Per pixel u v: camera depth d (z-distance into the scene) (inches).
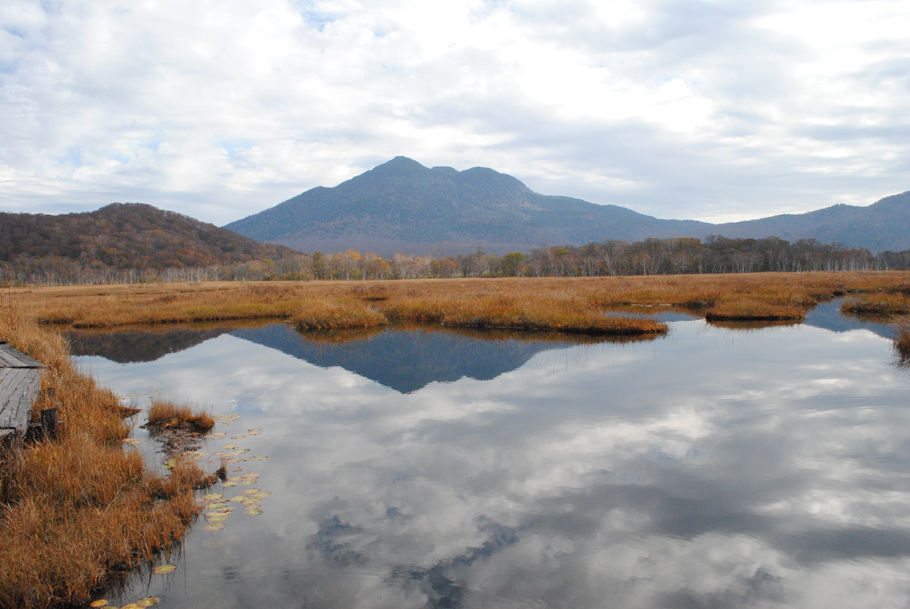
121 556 171.2
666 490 224.2
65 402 313.7
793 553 176.6
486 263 4904.0
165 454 268.1
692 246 4192.9
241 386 420.2
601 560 173.9
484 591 158.7
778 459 255.9
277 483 234.8
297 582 163.9
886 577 163.0
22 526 175.5
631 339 621.0
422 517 203.5
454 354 539.2
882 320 769.6
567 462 255.3
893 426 301.0
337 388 410.0
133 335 721.6
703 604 151.2
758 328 699.4
